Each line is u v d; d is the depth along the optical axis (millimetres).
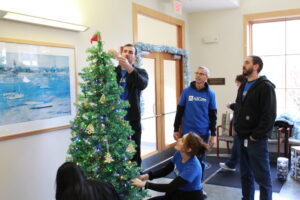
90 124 2115
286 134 4859
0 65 2404
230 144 5734
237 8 5609
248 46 5668
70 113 3076
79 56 3203
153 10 4656
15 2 2535
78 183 1579
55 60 2896
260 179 2840
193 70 6074
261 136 2783
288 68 5457
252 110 2881
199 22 5945
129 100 2789
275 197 3502
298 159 4043
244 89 3035
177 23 5508
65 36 3031
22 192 2629
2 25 2436
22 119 2590
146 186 2225
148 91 4793
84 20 3270
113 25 3742
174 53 5336
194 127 3373
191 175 2244
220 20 5766
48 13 2842
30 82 2650
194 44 6023
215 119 3459
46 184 2854
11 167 2533
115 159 2170
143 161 4609
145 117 4680
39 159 2777
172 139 5496
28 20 2576
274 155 5230
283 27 5445
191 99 3395
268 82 2844
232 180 4102
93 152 2109
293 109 5449
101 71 2180
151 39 5297
